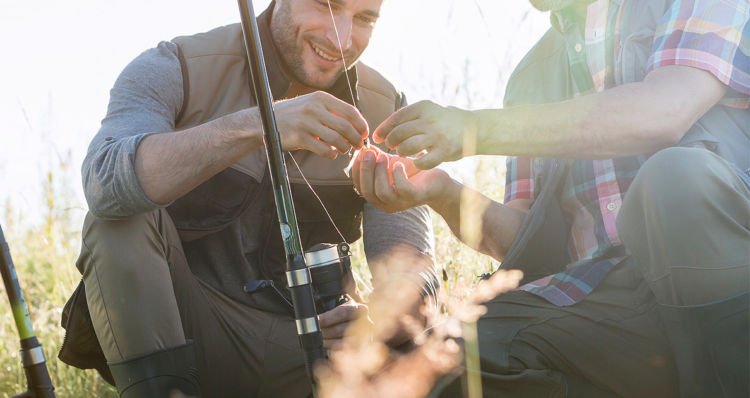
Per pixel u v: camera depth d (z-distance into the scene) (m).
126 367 2.58
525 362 2.25
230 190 2.85
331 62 3.00
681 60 2.34
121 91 2.88
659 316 2.20
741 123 2.41
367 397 2.35
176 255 2.73
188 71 2.95
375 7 3.01
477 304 2.45
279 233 2.90
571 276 2.36
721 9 2.37
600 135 2.29
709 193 2.04
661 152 2.12
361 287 3.76
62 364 3.80
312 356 2.10
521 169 2.86
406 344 2.80
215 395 2.80
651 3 2.54
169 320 2.59
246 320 2.80
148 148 2.59
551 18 2.74
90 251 2.60
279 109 2.52
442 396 2.28
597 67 2.61
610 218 2.47
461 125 2.29
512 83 2.86
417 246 3.01
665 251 2.06
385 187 2.57
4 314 4.59
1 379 3.92
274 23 3.02
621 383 2.23
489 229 2.76
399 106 3.24
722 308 2.01
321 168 2.96
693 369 2.04
